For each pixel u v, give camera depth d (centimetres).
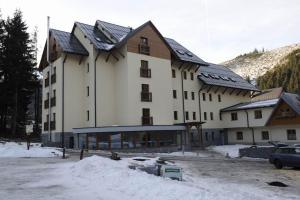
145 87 4016
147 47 4131
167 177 1411
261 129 4819
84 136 3553
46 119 4266
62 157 2603
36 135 5581
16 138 4934
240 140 5144
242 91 5916
